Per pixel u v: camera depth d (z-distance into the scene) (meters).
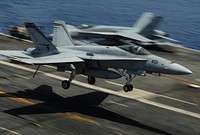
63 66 59.31
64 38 67.69
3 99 55.75
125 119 51.75
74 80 70.25
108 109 55.53
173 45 122.56
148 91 67.81
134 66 55.16
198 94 68.62
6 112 50.34
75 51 61.78
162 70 53.03
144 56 54.44
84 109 54.66
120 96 62.94
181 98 65.06
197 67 93.19
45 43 62.44
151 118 53.06
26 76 70.44
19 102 55.16
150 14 128.12
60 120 49.22
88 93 63.16
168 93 67.69
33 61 54.03
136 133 46.81
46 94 60.50
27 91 61.16
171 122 52.12
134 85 71.00
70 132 45.34
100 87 67.44
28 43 107.06
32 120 48.28
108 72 56.50
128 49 55.97
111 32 123.19
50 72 75.00
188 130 49.50
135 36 117.06
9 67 75.44
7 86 62.88
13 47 98.62
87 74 58.69
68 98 59.47
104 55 57.97
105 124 49.09
